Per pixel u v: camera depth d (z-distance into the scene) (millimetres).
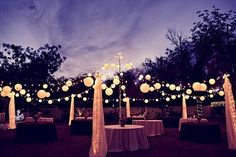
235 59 19750
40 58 25766
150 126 11406
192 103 21969
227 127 7426
